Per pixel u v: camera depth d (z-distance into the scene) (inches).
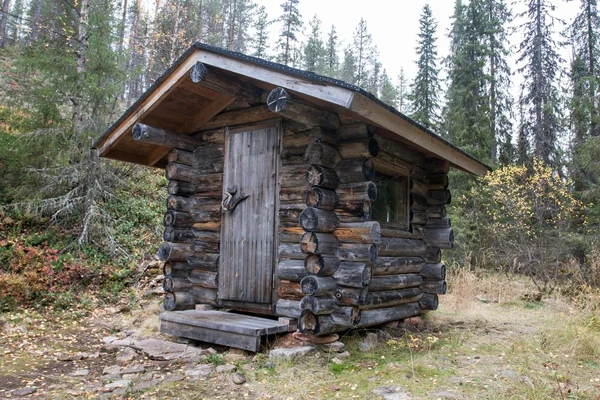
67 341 221.6
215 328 196.5
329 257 189.6
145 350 197.0
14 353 197.0
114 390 148.5
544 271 407.8
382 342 213.9
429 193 278.7
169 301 235.1
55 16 471.5
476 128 588.1
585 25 657.6
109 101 398.9
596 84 537.6
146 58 921.5
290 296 203.3
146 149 273.7
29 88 393.7
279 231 212.7
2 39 852.0
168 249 236.2
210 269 237.8
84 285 317.7
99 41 387.2
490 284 394.3
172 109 241.6
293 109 176.9
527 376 160.9
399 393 143.3
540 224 460.8
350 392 145.5
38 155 375.9
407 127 199.5
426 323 264.1
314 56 1301.7
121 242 387.2
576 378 159.2
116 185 441.1
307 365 169.9
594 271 371.9
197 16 994.7
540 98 642.2
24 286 277.0
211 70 198.1
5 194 373.7
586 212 505.4
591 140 478.9
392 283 233.0
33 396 143.2
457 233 510.0
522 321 275.4
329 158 194.9
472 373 165.5
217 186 241.4
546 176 446.9
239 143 234.5
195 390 148.3
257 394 144.9
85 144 375.6
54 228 366.3
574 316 245.0
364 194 193.2
